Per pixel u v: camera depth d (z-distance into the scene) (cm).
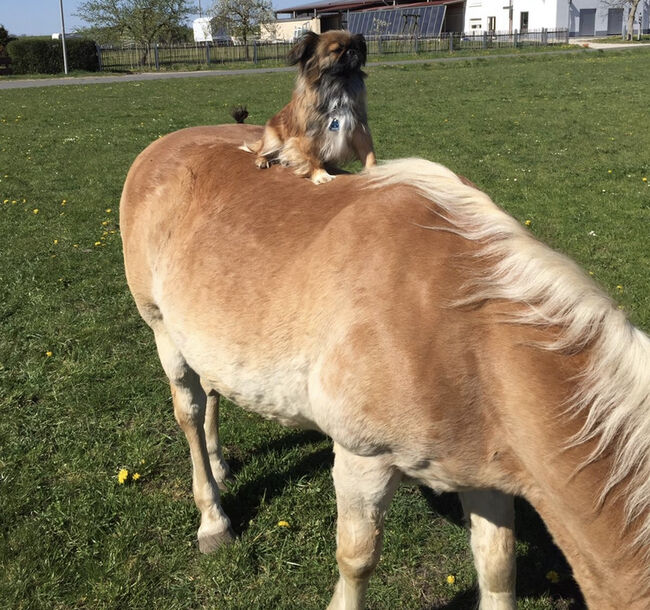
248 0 5609
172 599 315
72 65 3881
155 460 404
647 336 191
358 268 221
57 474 396
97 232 823
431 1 6247
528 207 884
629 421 178
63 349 536
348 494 231
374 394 210
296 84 326
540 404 193
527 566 333
